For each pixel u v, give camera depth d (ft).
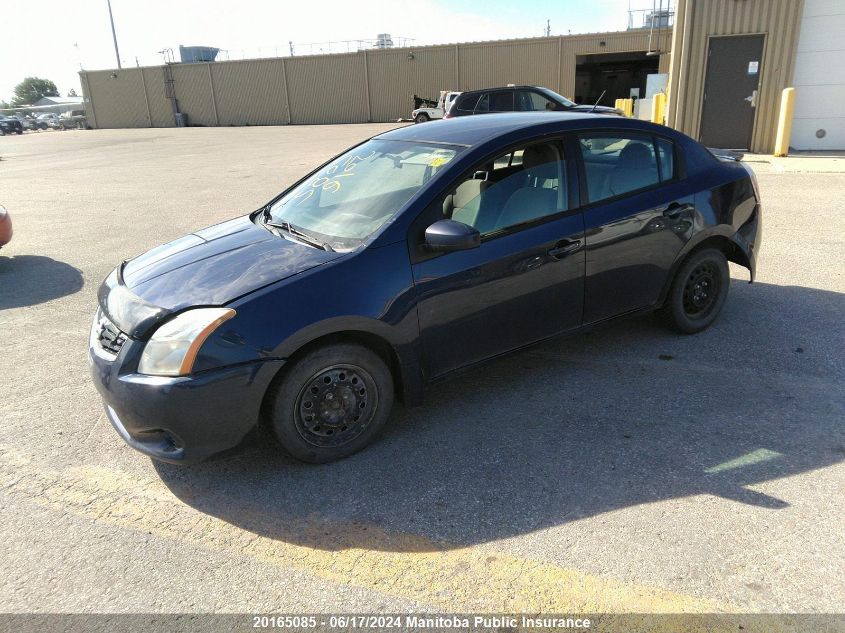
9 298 19.85
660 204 13.09
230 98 144.56
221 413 9.10
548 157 11.94
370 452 10.60
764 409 11.32
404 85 127.95
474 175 11.09
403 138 13.16
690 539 8.17
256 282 9.62
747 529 8.30
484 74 121.29
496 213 11.23
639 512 8.75
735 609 7.06
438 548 8.29
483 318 11.14
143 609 7.46
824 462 9.67
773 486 9.16
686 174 13.78
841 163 37.09
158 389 8.89
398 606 7.36
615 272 12.68
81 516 9.24
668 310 14.29
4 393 13.21
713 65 41.47
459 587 7.60
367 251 10.07
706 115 42.57
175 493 9.73
